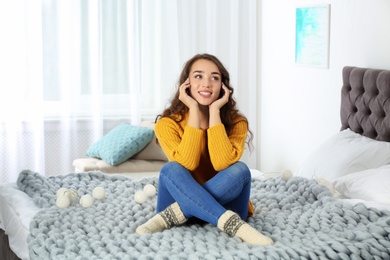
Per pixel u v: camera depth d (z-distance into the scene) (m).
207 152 3.17
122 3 5.61
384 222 2.85
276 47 5.55
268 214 3.18
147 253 2.61
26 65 5.41
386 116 4.06
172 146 3.11
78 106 5.59
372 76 4.16
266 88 5.76
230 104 3.21
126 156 4.95
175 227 2.98
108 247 2.72
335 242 2.65
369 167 3.94
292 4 5.24
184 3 5.73
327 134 4.86
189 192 2.90
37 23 5.38
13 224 3.43
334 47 4.71
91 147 5.17
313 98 5.01
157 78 5.76
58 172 5.61
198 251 2.60
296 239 2.78
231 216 2.82
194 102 3.08
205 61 3.16
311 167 4.16
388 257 2.65
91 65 5.56
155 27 5.71
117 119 5.69
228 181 2.94
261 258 2.51
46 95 5.53
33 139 5.48
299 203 3.35
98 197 3.42
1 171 5.42
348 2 4.53
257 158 5.96
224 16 5.83
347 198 3.72
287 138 5.44
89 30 5.55
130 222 3.07
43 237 2.87
